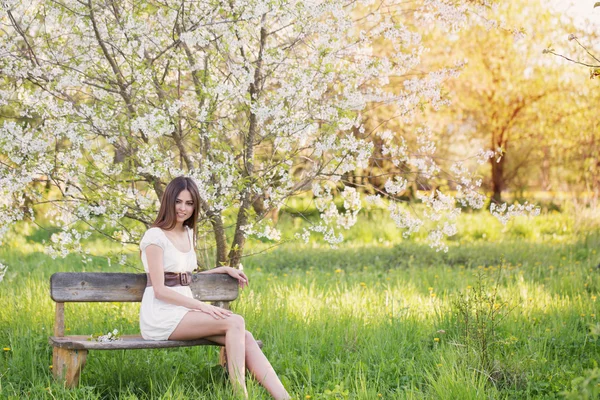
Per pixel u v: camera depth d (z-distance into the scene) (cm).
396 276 971
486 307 540
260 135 584
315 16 554
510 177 2738
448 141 2295
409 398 409
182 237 465
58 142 571
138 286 460
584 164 1873
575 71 2056
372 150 574
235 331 423
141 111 537
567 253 1233
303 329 580
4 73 552
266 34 603
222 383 436
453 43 2112
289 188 597
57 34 593
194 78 600
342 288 847
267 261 1198
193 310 435
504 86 2236
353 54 633
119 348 417
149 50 591
